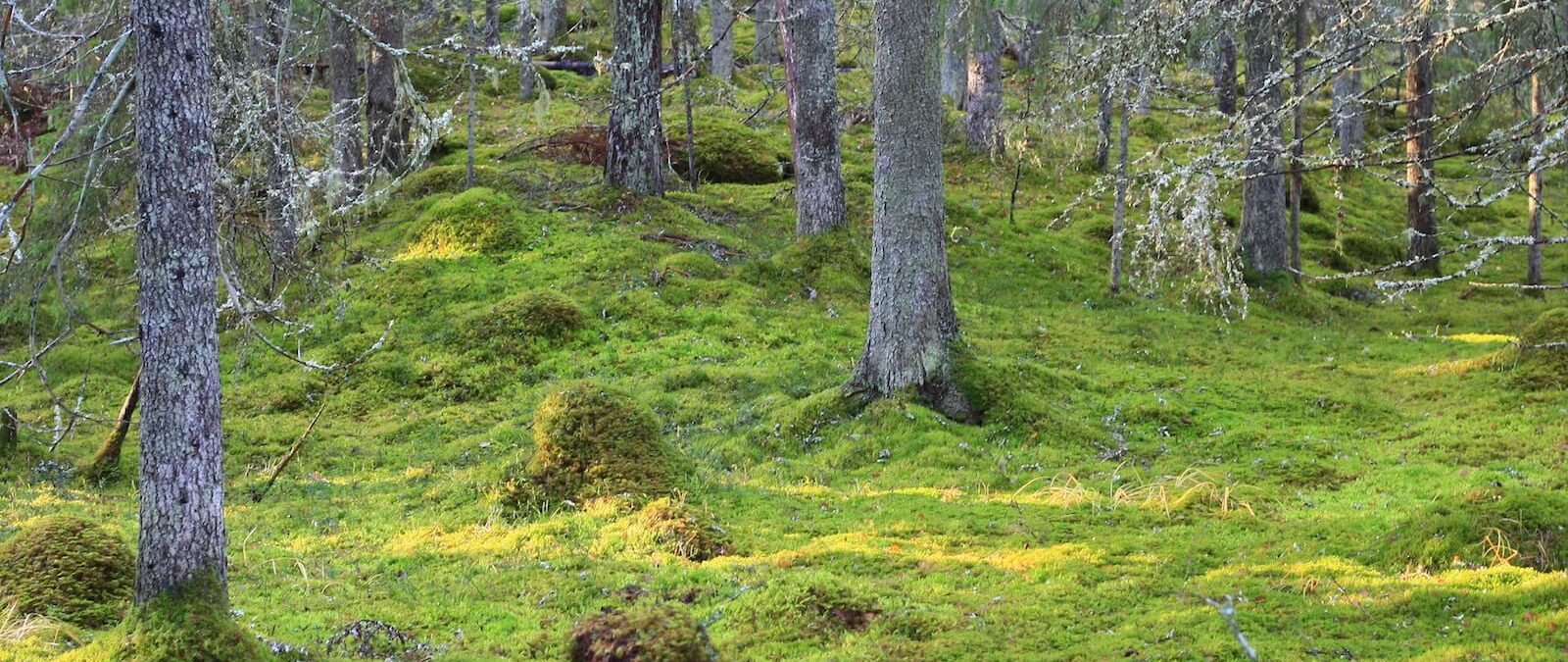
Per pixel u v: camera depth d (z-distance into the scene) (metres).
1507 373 15.28
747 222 22.67
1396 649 6.67
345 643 7.23
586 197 22.16
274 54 13.05
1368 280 23.67
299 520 10.92
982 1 22.27
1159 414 14.52
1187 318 19.86
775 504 11.11
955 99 34.62
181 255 6.48
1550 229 27.50
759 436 13.95
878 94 14.37
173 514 6.55
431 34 29.30
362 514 11.12
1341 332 19.88
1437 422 13.95
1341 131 20.67
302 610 8.02
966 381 14.16
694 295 18.72
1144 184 7.03
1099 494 11.37
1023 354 17.30
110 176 10.41
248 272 10.88
